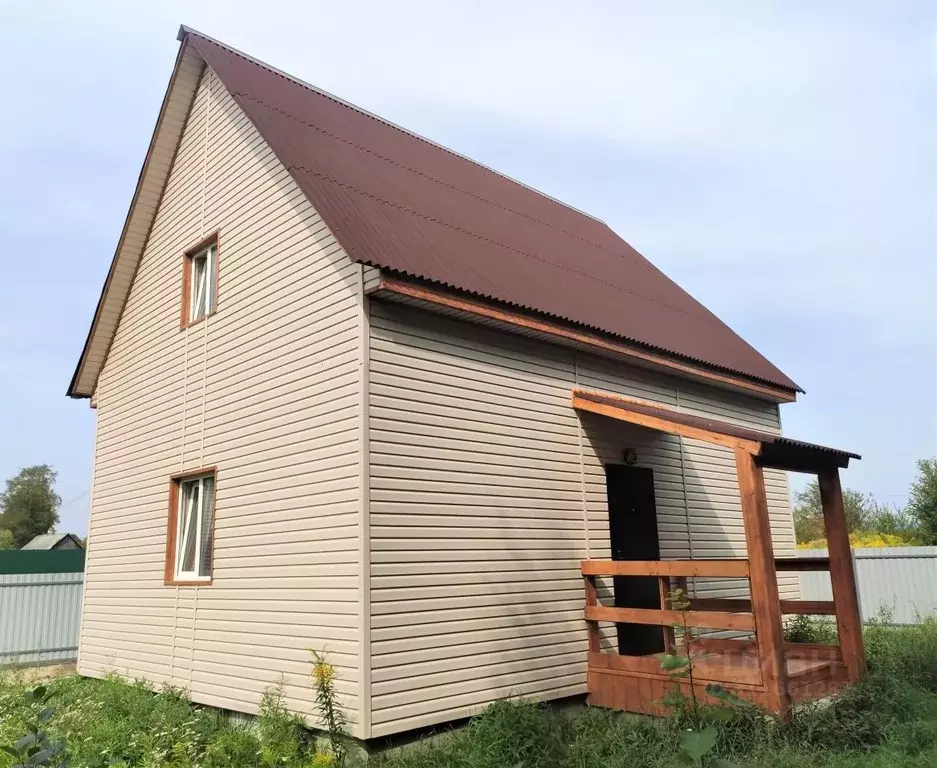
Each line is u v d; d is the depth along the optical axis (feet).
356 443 20.24
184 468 28.68
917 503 81.10
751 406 37.68
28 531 156.35
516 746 17.97
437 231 26.02
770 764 15.81
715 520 33.53
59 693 28.17
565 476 26.02
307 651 20.81
